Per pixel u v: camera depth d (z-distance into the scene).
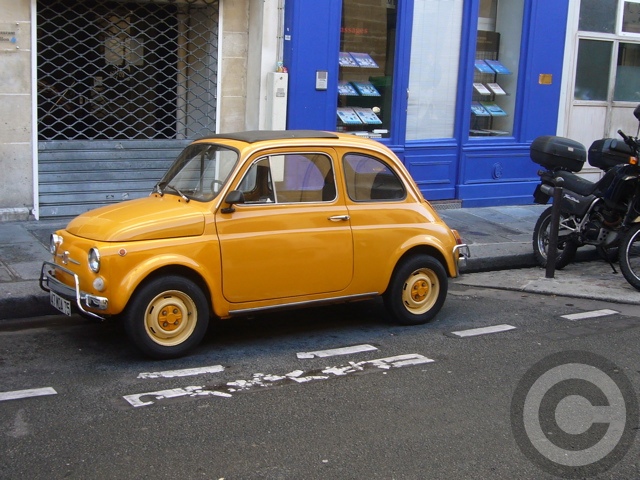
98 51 10.58
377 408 5.41
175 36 11.01
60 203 10.41
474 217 12.30
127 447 4.74
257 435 4.95
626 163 9.50
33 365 6.13
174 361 6.29
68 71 10.43
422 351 6.66
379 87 12.20
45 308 7.50
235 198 6.29
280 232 6.54
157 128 11.17
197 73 11.17
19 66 9.87
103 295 5.97
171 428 5.02
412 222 7.24
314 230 6.69
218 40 11.04
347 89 11.91
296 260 6.63
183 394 5.59
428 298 7.49
